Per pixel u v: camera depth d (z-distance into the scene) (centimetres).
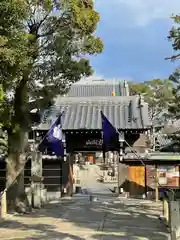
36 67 1731
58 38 1641
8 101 1831
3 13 1089
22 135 1928
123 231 1409
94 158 6438
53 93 1886
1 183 2716
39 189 2127
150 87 4778
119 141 2250
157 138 3784
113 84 5116
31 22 1582
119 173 2950
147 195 2825
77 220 1670
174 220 1166
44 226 1506
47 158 2827
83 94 4912
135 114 2795
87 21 1526
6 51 1081
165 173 2712
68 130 2661
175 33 1566
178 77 2112
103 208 2142
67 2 1454
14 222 1605
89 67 1838
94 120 2773
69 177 2923
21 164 1944
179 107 2306
